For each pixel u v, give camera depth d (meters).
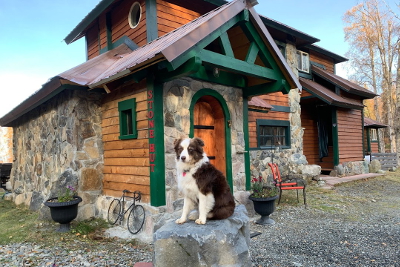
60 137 6.66
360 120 14.63
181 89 5.36
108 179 6.18
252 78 6.52
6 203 9.23
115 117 5.99
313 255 4.14
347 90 12.32
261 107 9.00
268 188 6.17
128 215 5.30
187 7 7.73
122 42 7.95
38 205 7.45
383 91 24.31
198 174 3.14
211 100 6.22
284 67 5.81
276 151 10.37
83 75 5.70
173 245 2.97
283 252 4.28
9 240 4.95
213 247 2.95
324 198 8.45
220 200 3.26
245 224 3.38
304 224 5.85
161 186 4.92
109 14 8.70
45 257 4.06
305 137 14.02
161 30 7.09
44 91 6.49
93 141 6.29
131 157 5.51
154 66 4.79
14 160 10.70
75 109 6.11
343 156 13.07
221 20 4.72
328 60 14.75
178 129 5.27
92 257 4.06
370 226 5.66
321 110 13.96
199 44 4.39
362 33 20.58
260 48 5.55
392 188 10.50
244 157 6.71
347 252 4.24
